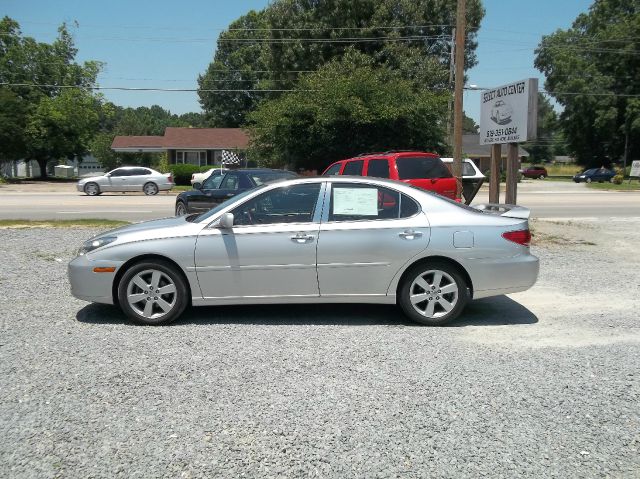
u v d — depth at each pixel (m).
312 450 3.61
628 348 5.57
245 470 3.39
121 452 3.58
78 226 14.86
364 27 41.00
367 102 30.83
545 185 51.19
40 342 5.63
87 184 31.44
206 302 6.30
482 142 14.23
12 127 44.56
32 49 52.69
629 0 68.31
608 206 24.61
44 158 51.75
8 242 11.98
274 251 6.22
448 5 43.00
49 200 26.30
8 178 49.44
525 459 3.53
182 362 5.09
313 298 6.32
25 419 3.99
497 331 6.15
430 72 38.62
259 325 6.30
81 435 3.78
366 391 4.48
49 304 7.13
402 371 4.91
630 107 63.34
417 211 6.38
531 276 6.39
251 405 4.23
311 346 5.56
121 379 4.69
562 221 17.38
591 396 4.42
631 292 8.07
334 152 31.98
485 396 4.41
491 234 6.29
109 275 6.24
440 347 5.58
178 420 3.99
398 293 6.33
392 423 3.96
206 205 14.07
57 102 49.09
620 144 67.44
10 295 7.57
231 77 73.75
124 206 22.81
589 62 68.12
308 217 6.34
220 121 75.75
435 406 4.23
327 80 32.03
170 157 55.06
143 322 6.25
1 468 3.40
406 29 41.69
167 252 6.20
